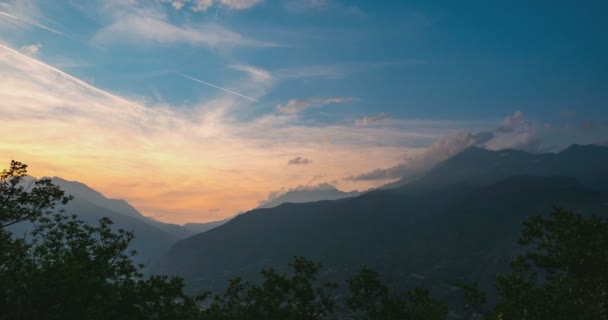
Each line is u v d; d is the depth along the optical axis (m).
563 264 29.47
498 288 29.22
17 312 26.78
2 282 27.73
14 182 30.69
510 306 26.22
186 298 36.31
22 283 28.20
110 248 32.94
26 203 31.12
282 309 45.16
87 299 28.91
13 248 29.70
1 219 29.53
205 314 40.16
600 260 27.31
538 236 33.50
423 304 45.97
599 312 21.55
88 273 29.45
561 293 24.28
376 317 46.72
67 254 30.78
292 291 45.69
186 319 34.94
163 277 34.06
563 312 22.61
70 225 33.53
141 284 32.81
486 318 26.89
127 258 34.12
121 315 31.59
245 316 44.00
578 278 28.09
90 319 29.17
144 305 32.38
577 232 30.88
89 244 33.06
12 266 28.95
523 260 32.47
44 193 32.06
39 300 27.06
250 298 46.00
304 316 45.09
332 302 46.72
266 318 44.94
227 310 43.59
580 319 21.47
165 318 33.03
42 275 27.45
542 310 23.47
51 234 32.81
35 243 31.45
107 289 30.44
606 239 28.52
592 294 24.47
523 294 25.53
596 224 30.83
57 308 28.52
